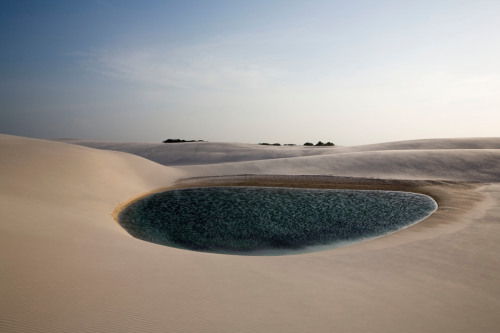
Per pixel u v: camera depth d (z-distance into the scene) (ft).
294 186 86.53
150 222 50.37
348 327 16.47
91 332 14.38
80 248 27.25
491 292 22.08
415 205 63.41
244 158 186.39
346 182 89.86
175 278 22.06
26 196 47.39
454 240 35.58
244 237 43.65
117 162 90.33
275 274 24.57
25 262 21.74
